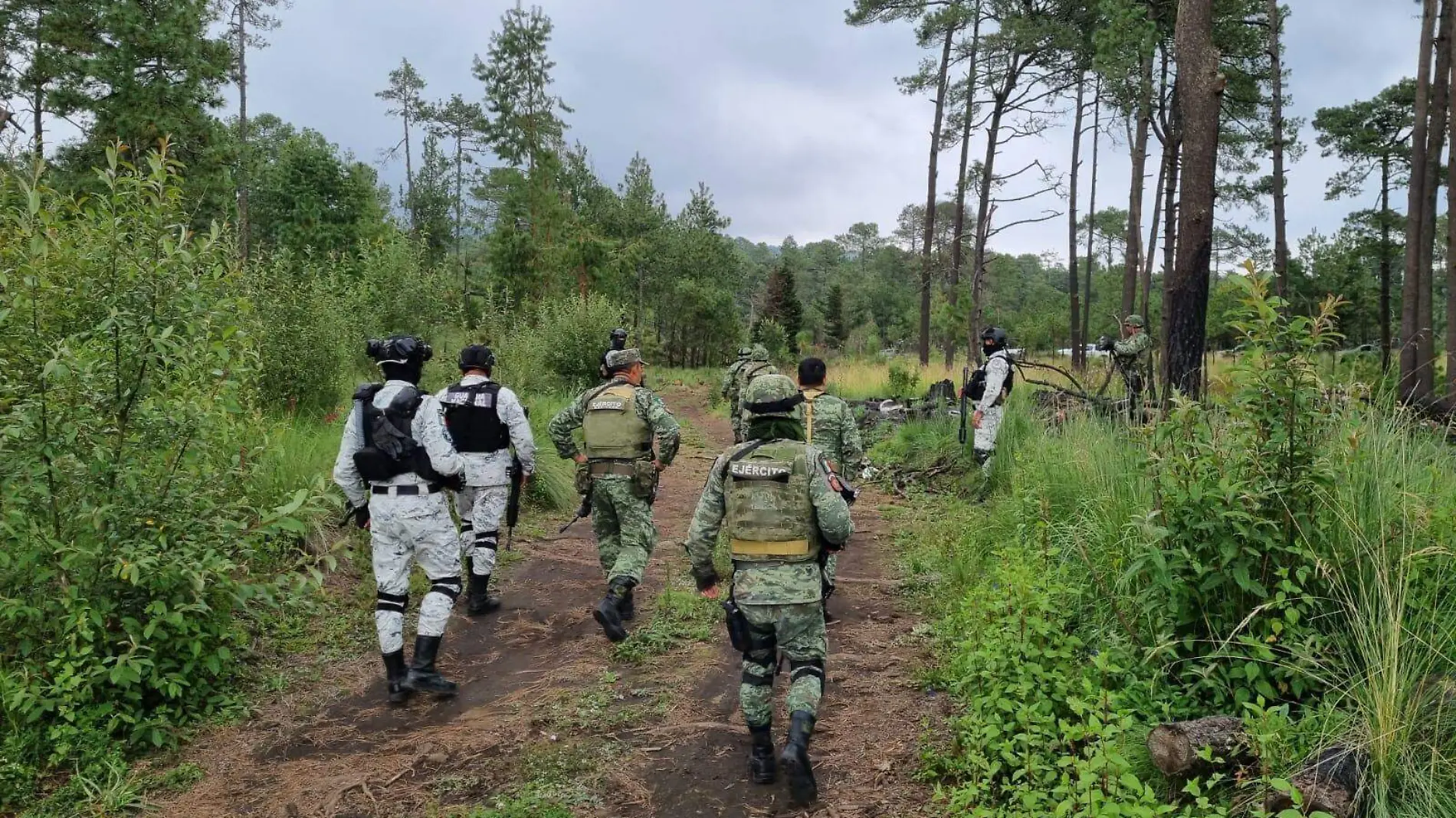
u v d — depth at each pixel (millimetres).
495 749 4023
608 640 5422
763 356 8016
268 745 4094
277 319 9523
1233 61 21000
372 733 4230
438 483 4660
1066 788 2898
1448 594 3629
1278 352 3824
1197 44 9320
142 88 20438
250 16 32906
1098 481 5531
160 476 4398
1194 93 9320
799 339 40875
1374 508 3848
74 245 4430
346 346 10891
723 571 6801
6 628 4039
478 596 5926
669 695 4551
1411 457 4418
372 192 44125
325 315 10258
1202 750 2969
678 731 4137
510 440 5973
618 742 4055
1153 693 3645
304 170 39281
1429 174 19219
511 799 3576
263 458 5688
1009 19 23031
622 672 4922
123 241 4336
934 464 10227
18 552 3996
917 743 3885
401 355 4652
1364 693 3197
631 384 5598
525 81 36625
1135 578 4219
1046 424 9203
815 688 3496
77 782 3613
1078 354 30266
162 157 4516
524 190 34781
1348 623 3535
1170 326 9562
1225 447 3834
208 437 4605
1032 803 2998
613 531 5730
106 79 20344
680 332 47344
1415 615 3535
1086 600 4512
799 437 3736
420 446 4551
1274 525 3566
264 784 3736
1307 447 3715
